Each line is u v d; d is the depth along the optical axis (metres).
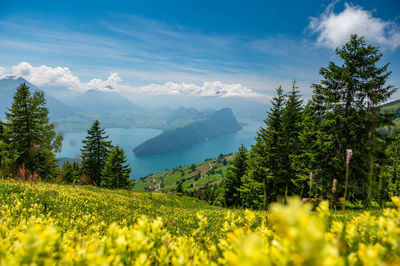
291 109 24.47
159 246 1.56
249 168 30.27
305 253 0.57
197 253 1.64
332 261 0.58
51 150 28.67
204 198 65.38
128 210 8.34
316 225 0.62
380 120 14.04
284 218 0.60
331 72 17.19
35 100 26.98
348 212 5.30
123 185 35.19
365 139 14.48
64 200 6.88
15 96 25.66
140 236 1.30
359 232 1.47
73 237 2.10
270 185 23.69
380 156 14.38
